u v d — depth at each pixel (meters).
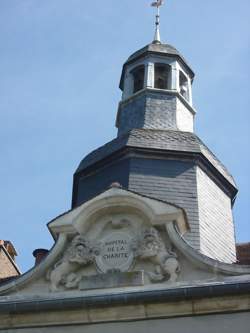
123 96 22.30
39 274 15.25
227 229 18.72
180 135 19.52
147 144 18.95
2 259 22.89
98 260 15.09
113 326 14.15
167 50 22.98
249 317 13.72
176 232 15.05
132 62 23.06
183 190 18.12
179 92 21.84
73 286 14.87
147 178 18.30
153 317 14.08
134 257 14.91
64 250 15.45
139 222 15.49
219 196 19.30
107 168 19.30
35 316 14.50
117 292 14.44
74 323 14.32
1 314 14.59
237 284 13.90
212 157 19.62
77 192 20.03
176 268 14.59
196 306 13.97
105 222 15.70
